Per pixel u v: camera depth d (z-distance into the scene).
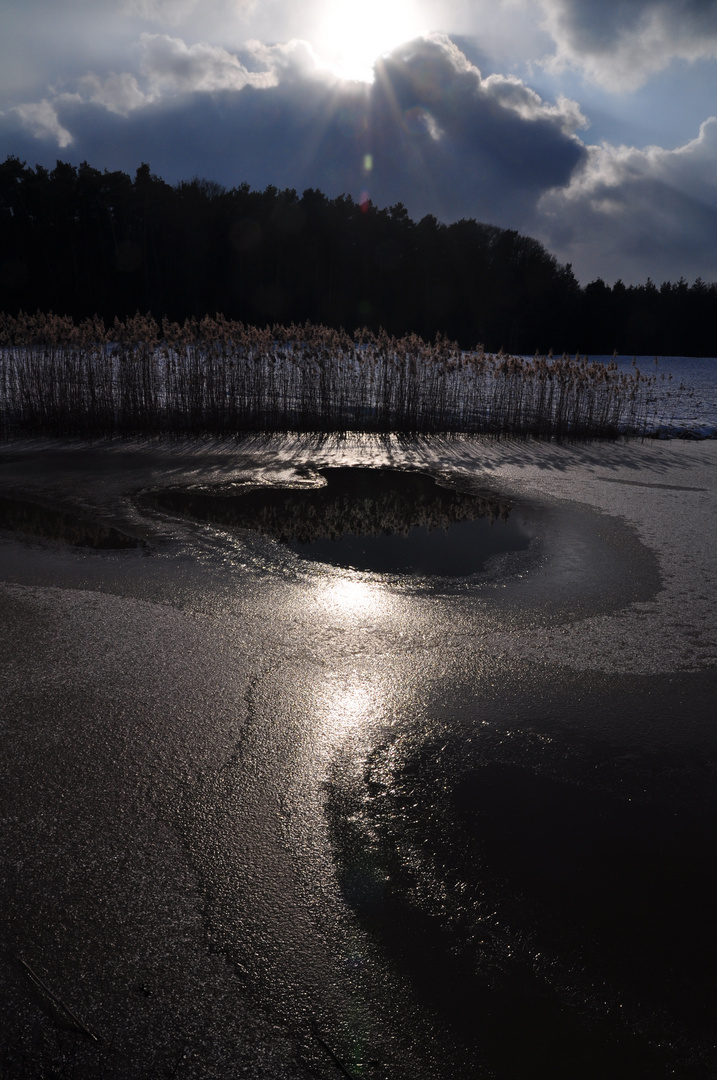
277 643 4.74
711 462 12.33
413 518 8.16
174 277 60.41
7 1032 2.08
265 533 7.35
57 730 3.58
